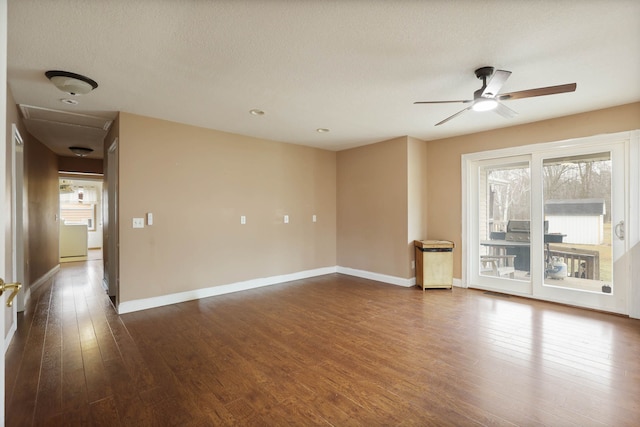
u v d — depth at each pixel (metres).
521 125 4.26
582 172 3.84
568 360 2.54
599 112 3.66
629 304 3.52
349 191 5.82
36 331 3.19
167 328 3.27
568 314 3.63
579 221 3.87
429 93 3.19
